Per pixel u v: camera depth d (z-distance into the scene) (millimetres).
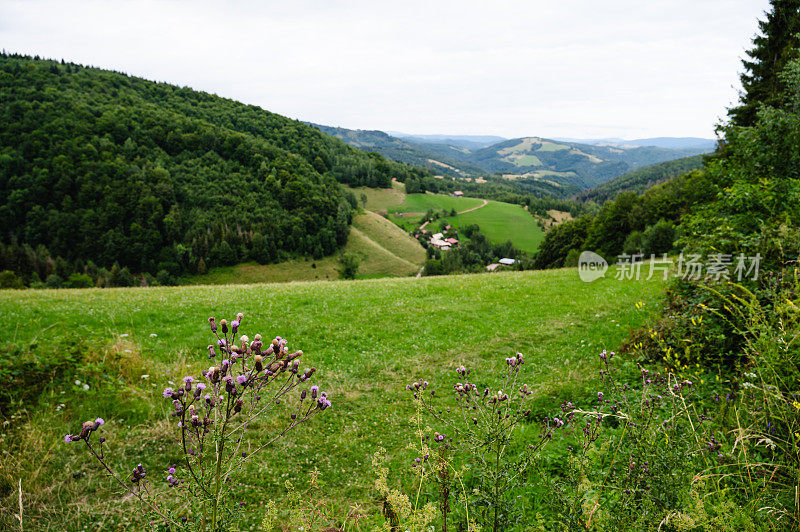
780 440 3803
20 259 107375
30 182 125438
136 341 11742
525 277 23578
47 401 7012
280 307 16516
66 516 4910
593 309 15344
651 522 2865
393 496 2770
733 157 12008
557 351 11484
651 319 11133
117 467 5898
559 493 3275
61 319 13688
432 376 10094
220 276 123375
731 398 5445
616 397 4133
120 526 4777
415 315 15586
